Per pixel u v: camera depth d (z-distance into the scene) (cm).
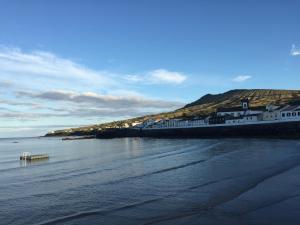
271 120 12231
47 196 3228
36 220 2461
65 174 4703
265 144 8306
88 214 2544
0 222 2428
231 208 2564
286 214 2384
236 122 13725
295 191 3036
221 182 3559
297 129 11144
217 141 10612
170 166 5050
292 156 5516
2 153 10794
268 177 3719
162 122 18762
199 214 2441
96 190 3431
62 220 2419
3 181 4275
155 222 2305
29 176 4697
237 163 4984
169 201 2855
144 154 7381
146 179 3959
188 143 10419
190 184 3547
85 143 14612
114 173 4569
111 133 19862
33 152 10369
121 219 2402
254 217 2336
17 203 2975
